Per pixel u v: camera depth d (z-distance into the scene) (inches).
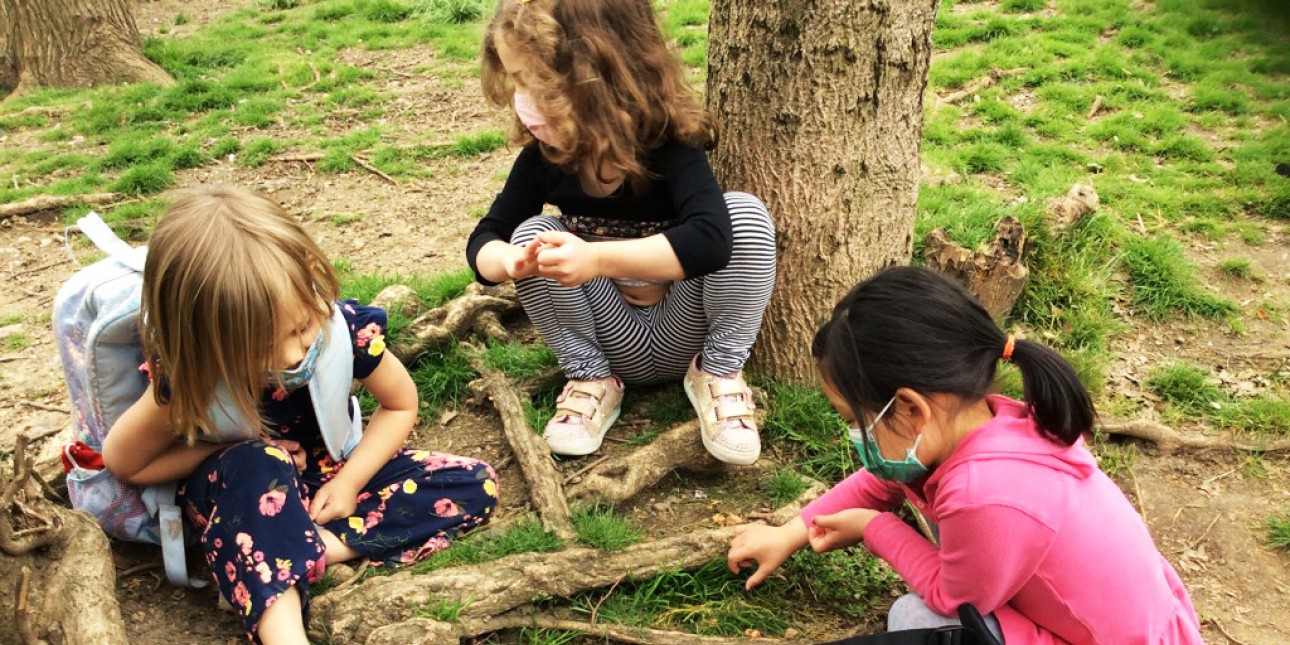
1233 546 111.3
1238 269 166.2
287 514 86.4
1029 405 73.4
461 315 134.2
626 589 96.1
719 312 106.3
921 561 81.4
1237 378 140.6
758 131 115.2
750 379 124.1
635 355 116.1
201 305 77.4
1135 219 181.6
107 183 217.8
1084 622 71.6
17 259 184.9
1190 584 106.0
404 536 97.7
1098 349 143.2
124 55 309.4
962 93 248.4
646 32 92.5
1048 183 191.3
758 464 113.5
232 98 275.7
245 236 78.7
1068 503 71.2
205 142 241.6
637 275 92.4
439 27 345.7
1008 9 314.2
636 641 90.2
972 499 70.7
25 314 160.4
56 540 84.4
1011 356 73.5
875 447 77.4
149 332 81.7
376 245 180.5
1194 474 122.7
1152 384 137.4
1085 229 163.2
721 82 117.4
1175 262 161.3
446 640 85.9
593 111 90.0
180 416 83.0
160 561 98.4
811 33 109.5
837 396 77.5
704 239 93.1
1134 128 226.1
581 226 105.0
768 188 116.3
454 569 93.7
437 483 99.7
